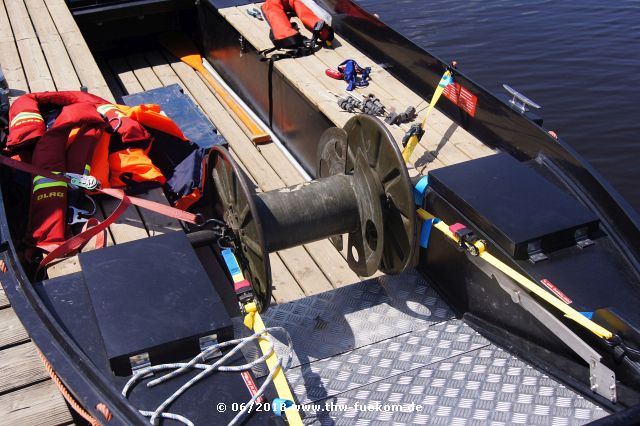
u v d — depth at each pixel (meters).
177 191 4.88
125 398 2.80
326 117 5.71
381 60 6.41
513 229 3.77
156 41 8.76
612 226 3.98
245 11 7.48
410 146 4.79
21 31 6.95
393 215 4.18
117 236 4.28
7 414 3.67
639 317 3.42
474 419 3.54
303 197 4.23
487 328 4.10
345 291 4.51
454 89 5.40
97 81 6.07
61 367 3.03
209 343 3.17
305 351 4.05
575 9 13.11
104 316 3.14
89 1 7.91
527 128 4.71
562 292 3.55
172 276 3.38
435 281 4.52
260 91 7.03
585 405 3.47
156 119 5.16
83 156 4.46
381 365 3.95
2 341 3.99
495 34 12.22
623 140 9.55
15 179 4.54
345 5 6.87
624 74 10.85
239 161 6.52
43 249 4.11
